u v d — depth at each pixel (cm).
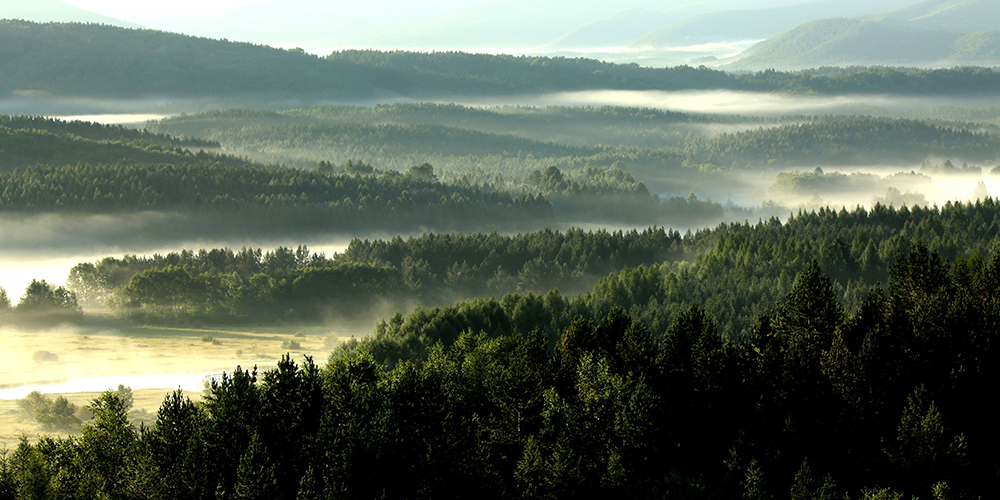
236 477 6356
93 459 6912
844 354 7169
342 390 7138
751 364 7412
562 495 6303
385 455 6225
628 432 6556
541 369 7800
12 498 6400
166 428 6706
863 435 6681
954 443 6112
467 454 6469
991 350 7088
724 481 6344
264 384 7250
